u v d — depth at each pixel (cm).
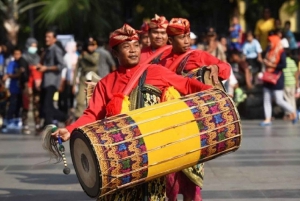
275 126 2270
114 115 791
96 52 2086
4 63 2520
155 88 831
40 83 2108
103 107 834
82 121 816
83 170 775
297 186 1275
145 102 824
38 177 1416
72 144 783
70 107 2567
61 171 1477
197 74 957
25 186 1329
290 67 2397
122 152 749
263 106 2547
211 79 936
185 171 959
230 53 2670
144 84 830
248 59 2717
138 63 846
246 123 2398
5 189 1305
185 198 1009
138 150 755
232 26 2955
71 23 2944
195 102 801
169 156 773
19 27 3288
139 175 762
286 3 3105
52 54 2089
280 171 1422
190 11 3222
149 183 816
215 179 1354
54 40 2106
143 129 763
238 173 1410
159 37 1109
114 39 833
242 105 2570
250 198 1184
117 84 836
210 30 2164
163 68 844
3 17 3145
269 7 3125
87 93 937
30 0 3188
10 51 2561
